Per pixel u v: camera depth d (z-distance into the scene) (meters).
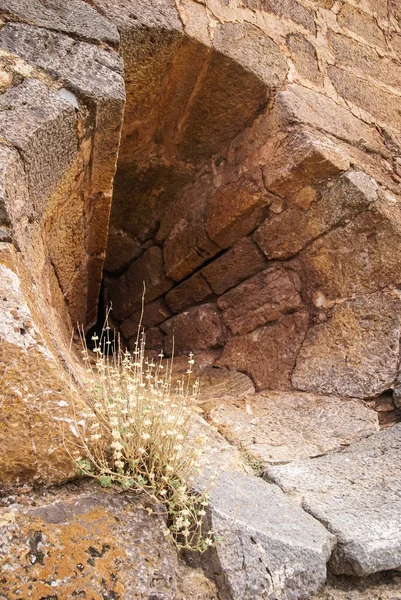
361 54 4.57
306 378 3.38
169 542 1.78
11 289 1.94
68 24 2.92
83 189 3.11
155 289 4.41
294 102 3.76
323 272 3.54
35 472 1.74
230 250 3.95
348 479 2.50
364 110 4.30
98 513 1.73
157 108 3.78
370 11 4.83
